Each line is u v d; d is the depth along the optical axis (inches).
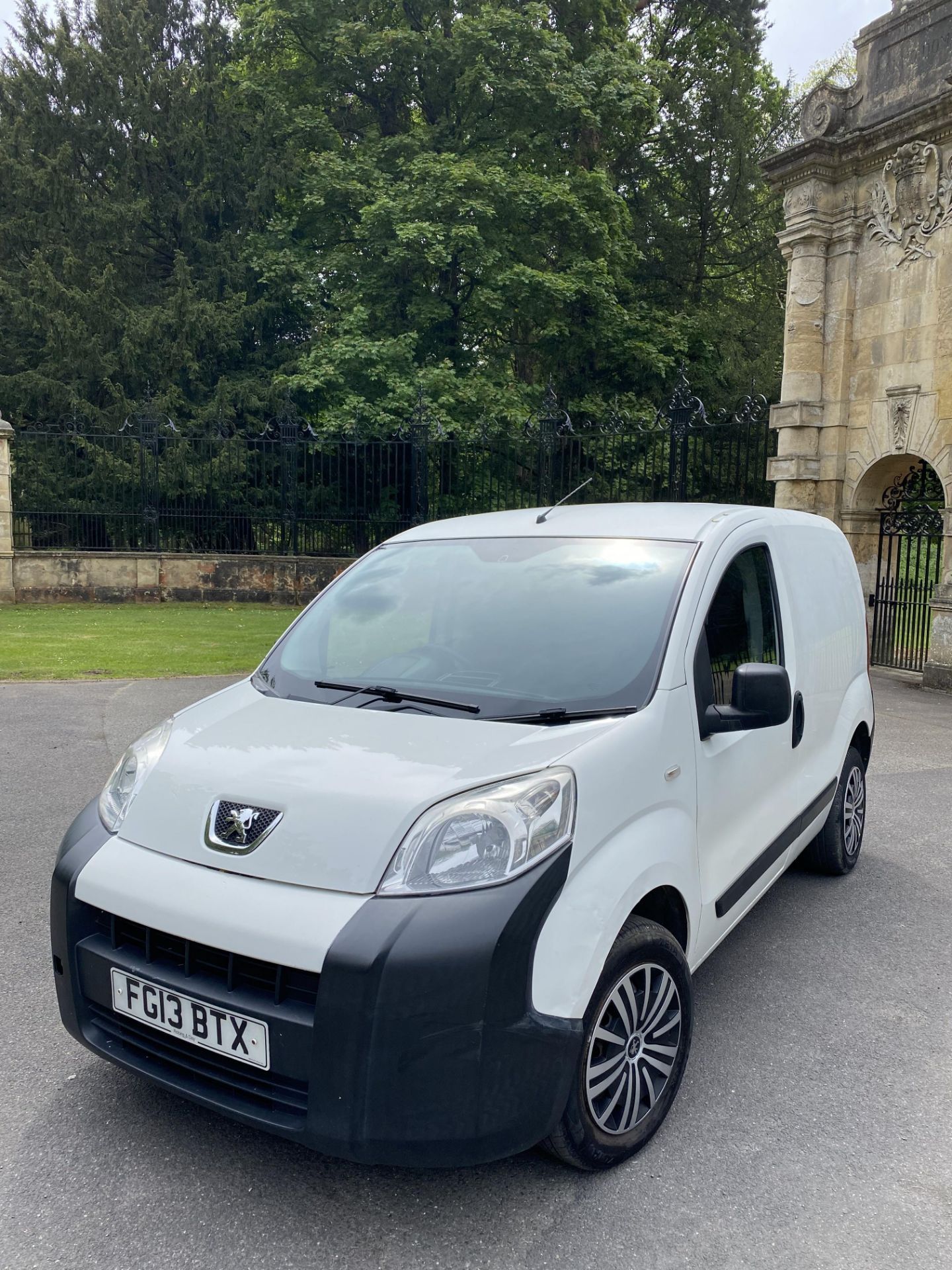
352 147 922.7
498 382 891.4
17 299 797.2
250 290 894.4
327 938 85.6
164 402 805.9
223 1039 90.4
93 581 703.7
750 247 1100.5
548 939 89.4
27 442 761.6
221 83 869.8
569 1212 95.3
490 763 97.3
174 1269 87.2
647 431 639.1
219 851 95.5
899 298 463.2
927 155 438.3
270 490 761.6
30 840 201.9
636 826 103.0
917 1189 99.7
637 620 119.7
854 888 187.2
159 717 317.7
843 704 179.2
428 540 152.0
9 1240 90.4
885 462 478.0
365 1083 84.1
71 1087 115.9
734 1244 91.2
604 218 917.8
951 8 429.7
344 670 127.5
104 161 874.1
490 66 844.6
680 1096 116.0
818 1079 120.4
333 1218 94.1
